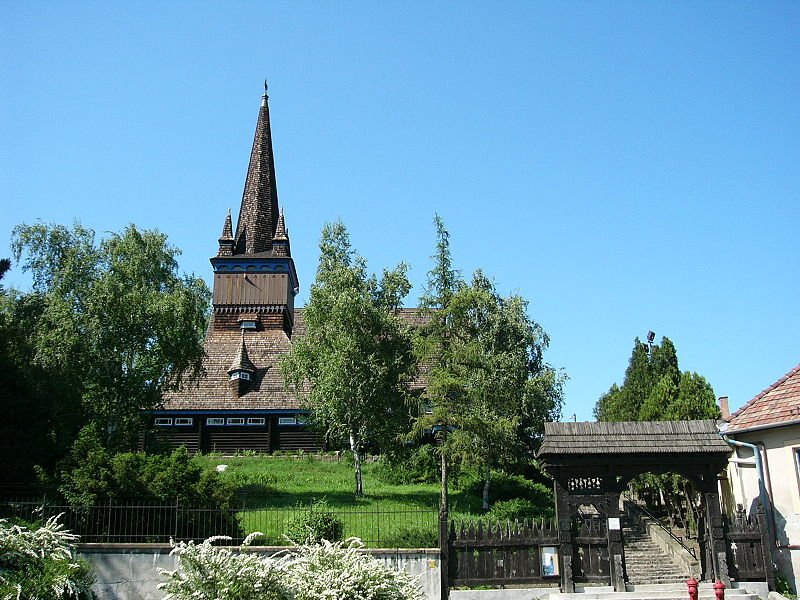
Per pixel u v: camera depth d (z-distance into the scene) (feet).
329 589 51.98
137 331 115.75
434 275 125.70
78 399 103.60
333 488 126.31
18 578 50.80
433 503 113.09
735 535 71.77
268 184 215.31
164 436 153.07
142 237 127.34
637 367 158.30
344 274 134.92
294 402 175.22
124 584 66.13
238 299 200.03
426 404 118.73
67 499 69.51
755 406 77.56
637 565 83.97
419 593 56.75
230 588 49.16
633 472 72.74
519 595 68.49
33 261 129.18
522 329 136.67
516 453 122.62
